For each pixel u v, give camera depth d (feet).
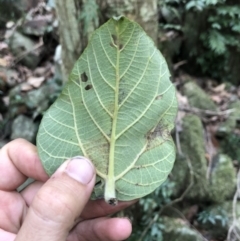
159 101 0.41
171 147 0.42
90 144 0.41
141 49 0.39
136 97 0.40
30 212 0.43
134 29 0.39
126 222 0.59
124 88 0.40
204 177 1.36
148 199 1.25
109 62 0.40
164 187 1.28
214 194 1.34
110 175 0.41
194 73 1.82
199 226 1.31
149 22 1.14
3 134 1.55
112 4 1.08
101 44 0.40
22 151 0.59
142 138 0.41
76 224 0.61
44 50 1.87
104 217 0.59
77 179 0.41
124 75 0.40
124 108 0.41
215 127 1.53
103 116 0.41
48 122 0.42
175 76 1.76
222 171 1.39
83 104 0.41
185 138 1.43
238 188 1.35
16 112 1.57
